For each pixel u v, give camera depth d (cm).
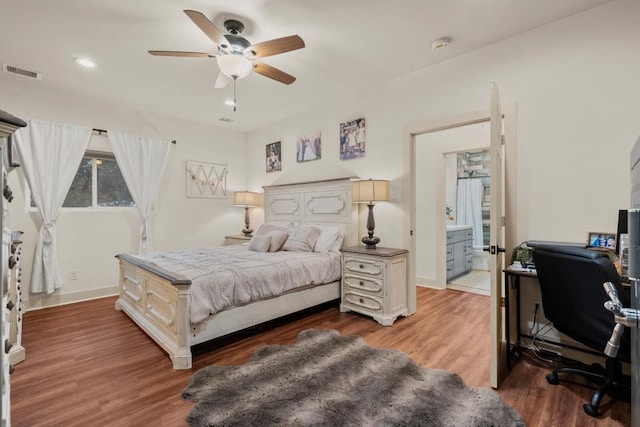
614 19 210
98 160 404
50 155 348
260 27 240
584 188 221
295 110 438
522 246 239
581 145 222
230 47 232
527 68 246
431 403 171
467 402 173
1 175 82
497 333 192
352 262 329
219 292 239
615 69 210
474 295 403
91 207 398
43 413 167
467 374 205
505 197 252
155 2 210
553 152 233
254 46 220
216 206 515
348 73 322
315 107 425
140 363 222
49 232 347
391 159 342
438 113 300
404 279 322
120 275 344
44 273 343
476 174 651
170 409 171
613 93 211
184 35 249
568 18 228
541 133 238
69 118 369
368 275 314
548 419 162
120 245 411
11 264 123
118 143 401
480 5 215
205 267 258
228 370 211
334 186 385
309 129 438
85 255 383
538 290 242
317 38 256
